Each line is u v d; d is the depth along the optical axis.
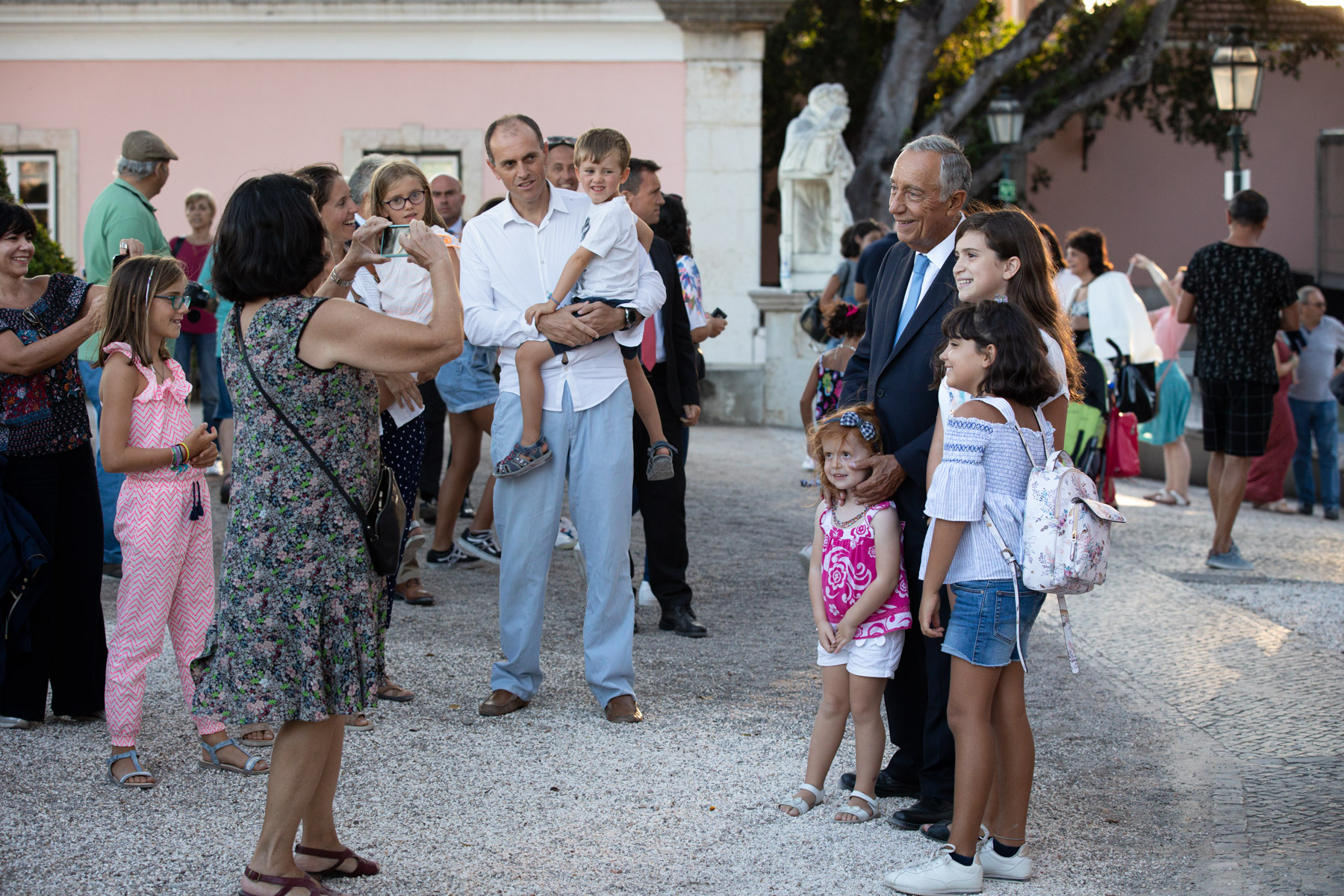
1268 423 7.51
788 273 13.22
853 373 4.24
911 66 18.75
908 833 3.75
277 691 3.07
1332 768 4.31
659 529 5.85
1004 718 3.42
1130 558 7.88
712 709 4.83
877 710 3.83
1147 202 25.77
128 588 4.03
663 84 15.32
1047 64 21.36
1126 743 4.57
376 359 3.04
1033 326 3.39
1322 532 9.17
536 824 3.77
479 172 15.53
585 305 4.51
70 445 4.43
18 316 4.34
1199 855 3.61
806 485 4.49
